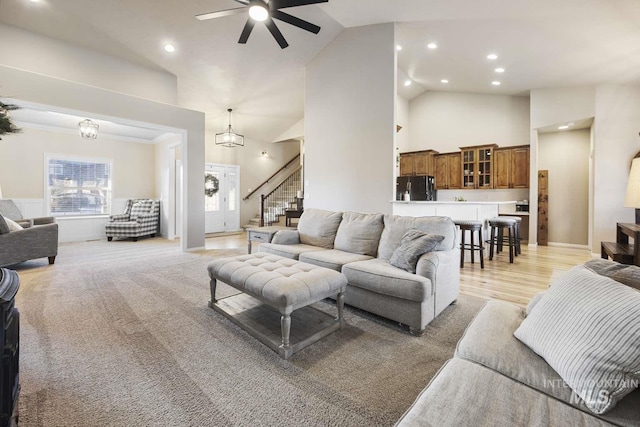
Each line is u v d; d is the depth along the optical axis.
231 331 2.25
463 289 3.29
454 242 2.79
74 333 2.19
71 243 6.51
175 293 3.11
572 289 1.16
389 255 2.86
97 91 4.33
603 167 5.25
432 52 5.12
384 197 4.73
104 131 7.04
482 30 4.18
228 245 6.27
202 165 5.69
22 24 3.97
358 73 4.99
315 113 5.61
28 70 4.08
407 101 7.94
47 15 3.86
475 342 1.28
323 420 1.37
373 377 1.69
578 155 6.17
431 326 2.36
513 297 3.03
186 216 5.50
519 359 1.14
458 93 7.41
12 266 4.27
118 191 7.54
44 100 3.87
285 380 1.66
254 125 8.22
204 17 3.20
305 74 5.78
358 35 4.97
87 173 7.12
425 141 7.81
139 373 1.71
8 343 1.06
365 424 1.34
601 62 4.55
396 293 2.25
